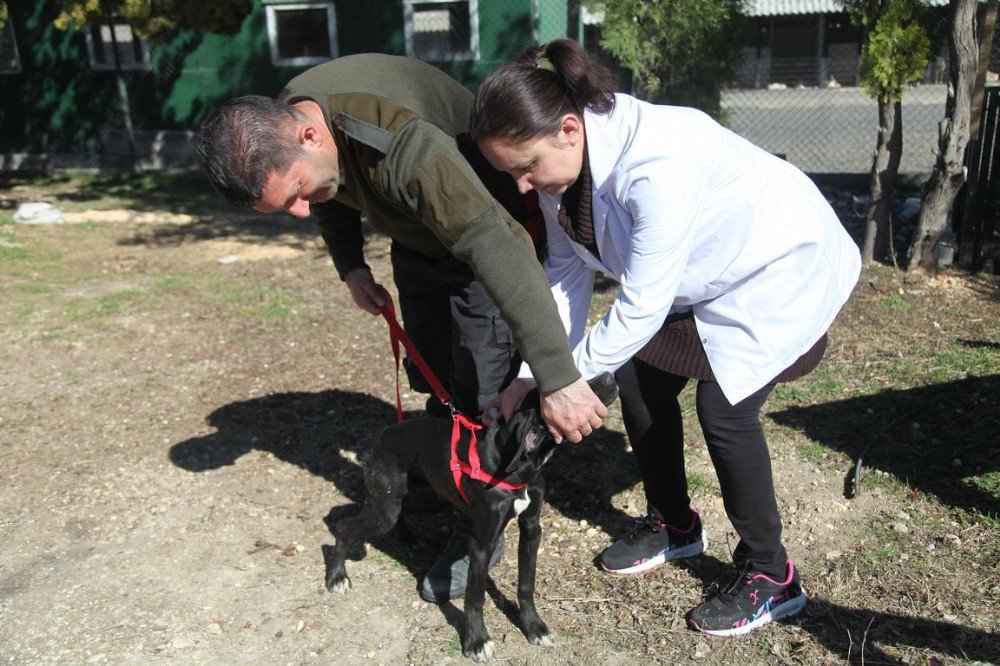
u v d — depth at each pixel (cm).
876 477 364
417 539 347
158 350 574
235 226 1015
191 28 1324
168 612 306
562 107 211
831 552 318
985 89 675
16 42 1395
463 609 302
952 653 262
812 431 410
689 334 261
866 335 527
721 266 237
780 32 2653
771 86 2350
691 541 319
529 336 216
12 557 343
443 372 334
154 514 371
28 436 449
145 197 1212
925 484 355
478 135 215
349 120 231
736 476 262
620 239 234
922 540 319
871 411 424
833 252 253
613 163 221
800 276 243
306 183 229
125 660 283
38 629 299
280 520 364
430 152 219
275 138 218
